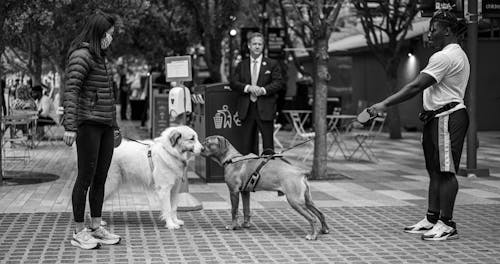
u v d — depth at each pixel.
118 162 8.11
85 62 6.78
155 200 8.56
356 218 8.77
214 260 6.62
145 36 24.83
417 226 7.92
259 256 6.78
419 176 13.10
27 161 15.19
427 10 12.30
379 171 13.90
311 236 7.51
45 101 20.03
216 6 21.61
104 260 6.61
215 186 11.53
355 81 32.06
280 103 26.84
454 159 7.46
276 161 7.75
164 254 6.85
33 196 10.37
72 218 8.67
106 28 6.91
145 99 27.91
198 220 8.62
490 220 8.67
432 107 7.62
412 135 24.66
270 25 26.80
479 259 6.70
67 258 6.68
